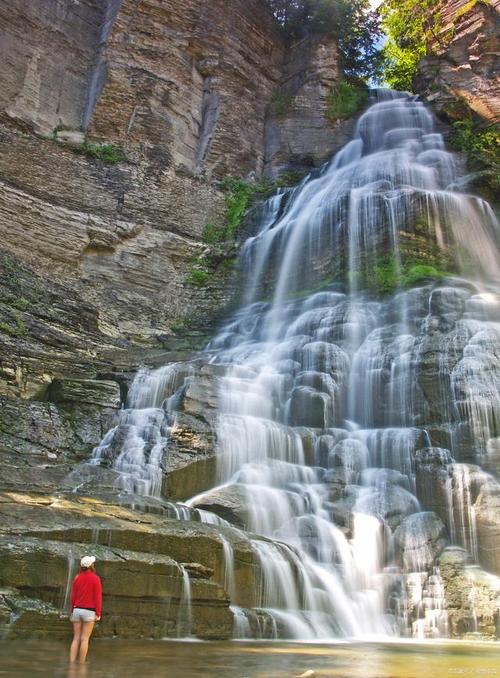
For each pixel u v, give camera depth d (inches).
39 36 1078.4
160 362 793.6
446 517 524.7
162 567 358.9
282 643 359.6
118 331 940.6
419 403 619.5
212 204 1141.7
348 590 453.4
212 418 582.9
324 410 638.5
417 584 463.8
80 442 592.7
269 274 1012.5
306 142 1268.5
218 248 1080.2
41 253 936.9
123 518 409.7
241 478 540.4
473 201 983.0
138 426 586.2
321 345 698.8
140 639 337.1
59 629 308.7
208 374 673.6
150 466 536.7
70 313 831.1
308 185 1115.3
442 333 665.0
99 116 1086.4
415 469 557.3
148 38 1159.0
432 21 1375.5
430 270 837.2
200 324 987.3
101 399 635.5
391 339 692.1
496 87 1247.5
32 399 660.1
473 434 571.5
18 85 1024.9
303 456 591.5
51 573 332.8
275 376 681.6
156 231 1056.2
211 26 1229.7
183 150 1164.5
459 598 452.1
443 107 1231.5
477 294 721.0
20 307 776.3
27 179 968.3
